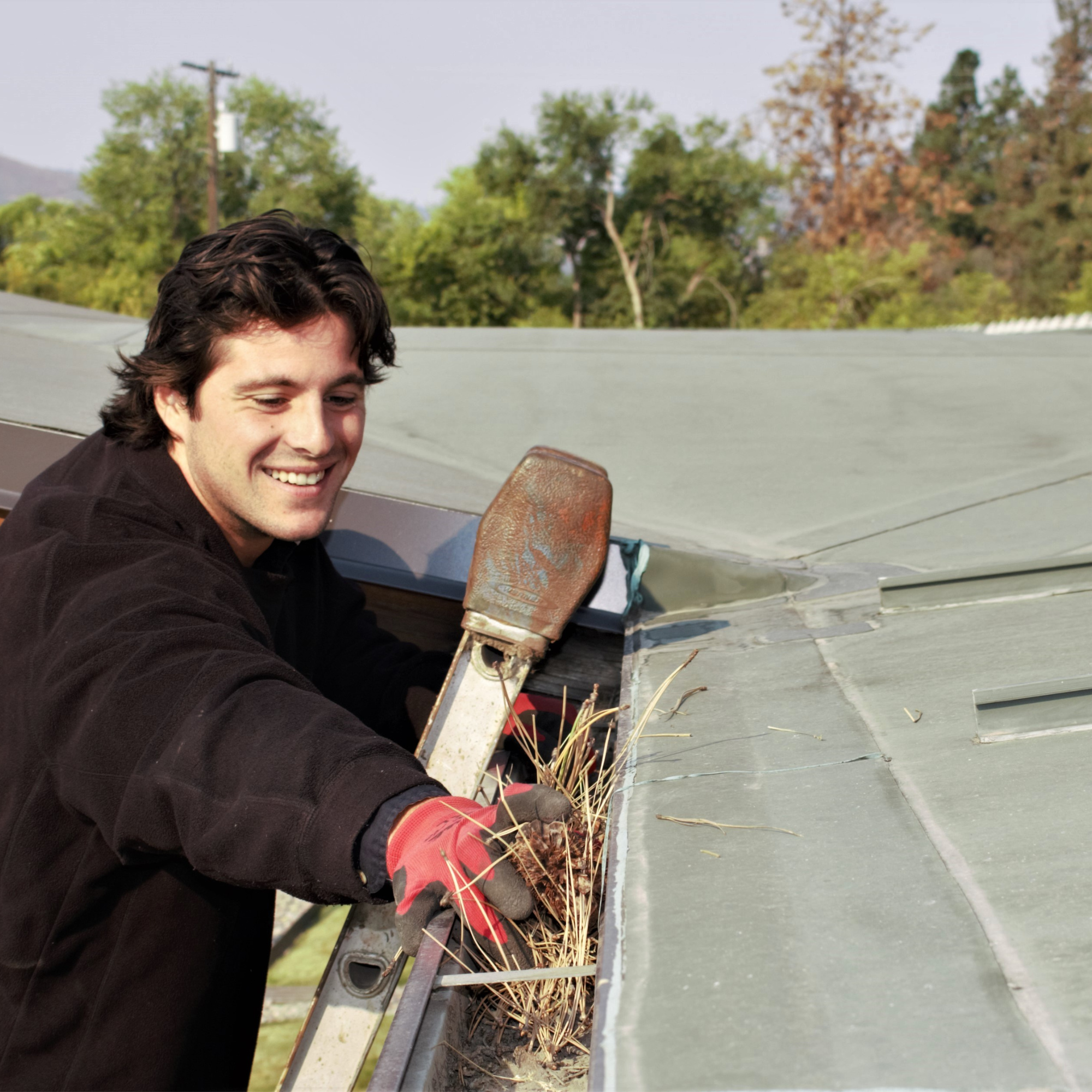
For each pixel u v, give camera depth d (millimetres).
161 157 43219
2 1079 1194
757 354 5820
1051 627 1400
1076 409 3871
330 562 1801
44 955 1166
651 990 762
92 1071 1207
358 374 1256
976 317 38281
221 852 961
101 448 1353
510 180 42969
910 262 35094
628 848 993
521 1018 1055
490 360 5191
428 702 1694
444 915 1074
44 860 1137
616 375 4832
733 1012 717
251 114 43875
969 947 741
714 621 1811
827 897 838
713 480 2984
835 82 35969
